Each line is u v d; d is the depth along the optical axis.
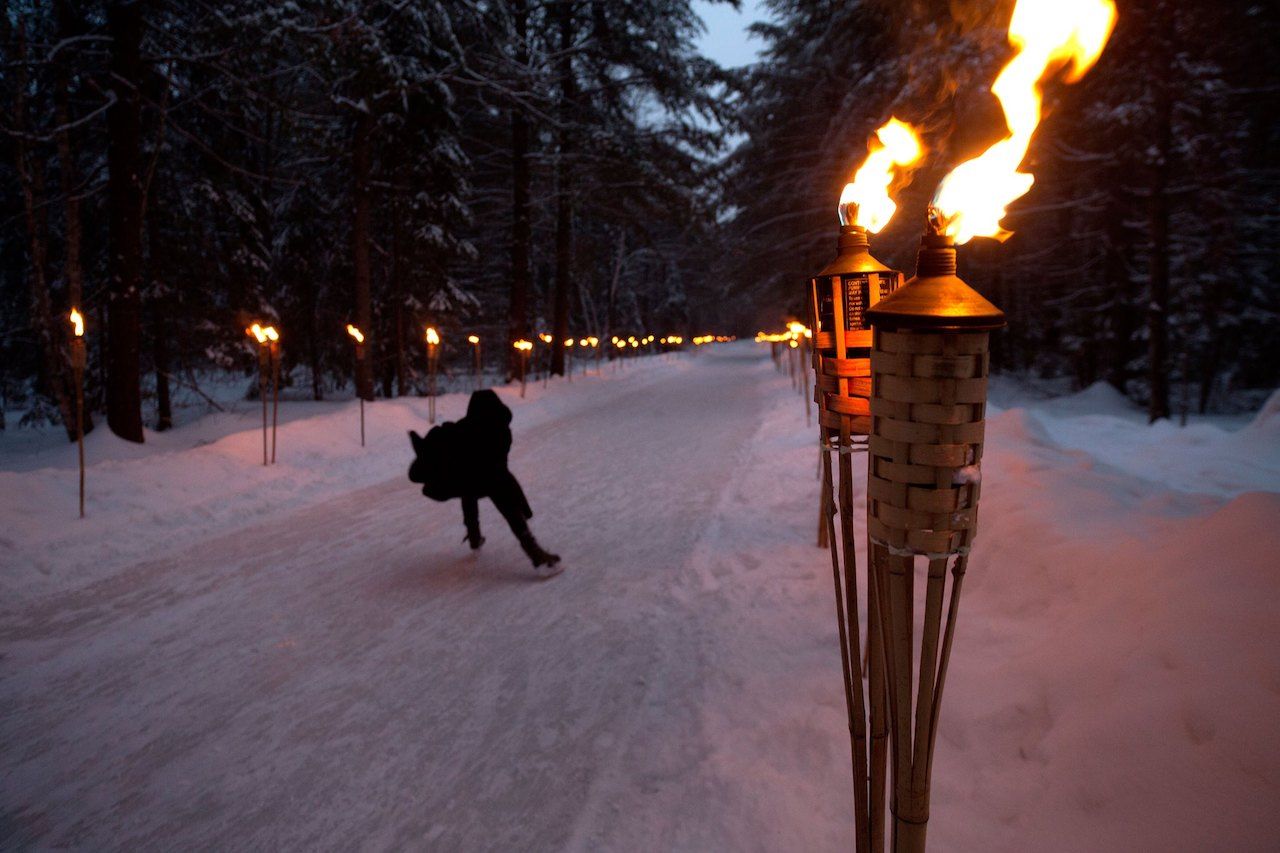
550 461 10.29
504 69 16.66
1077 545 3.03
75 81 12.03
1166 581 2.37
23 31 10.91
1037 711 2.27
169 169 14.65
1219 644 1.93
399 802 2.61
